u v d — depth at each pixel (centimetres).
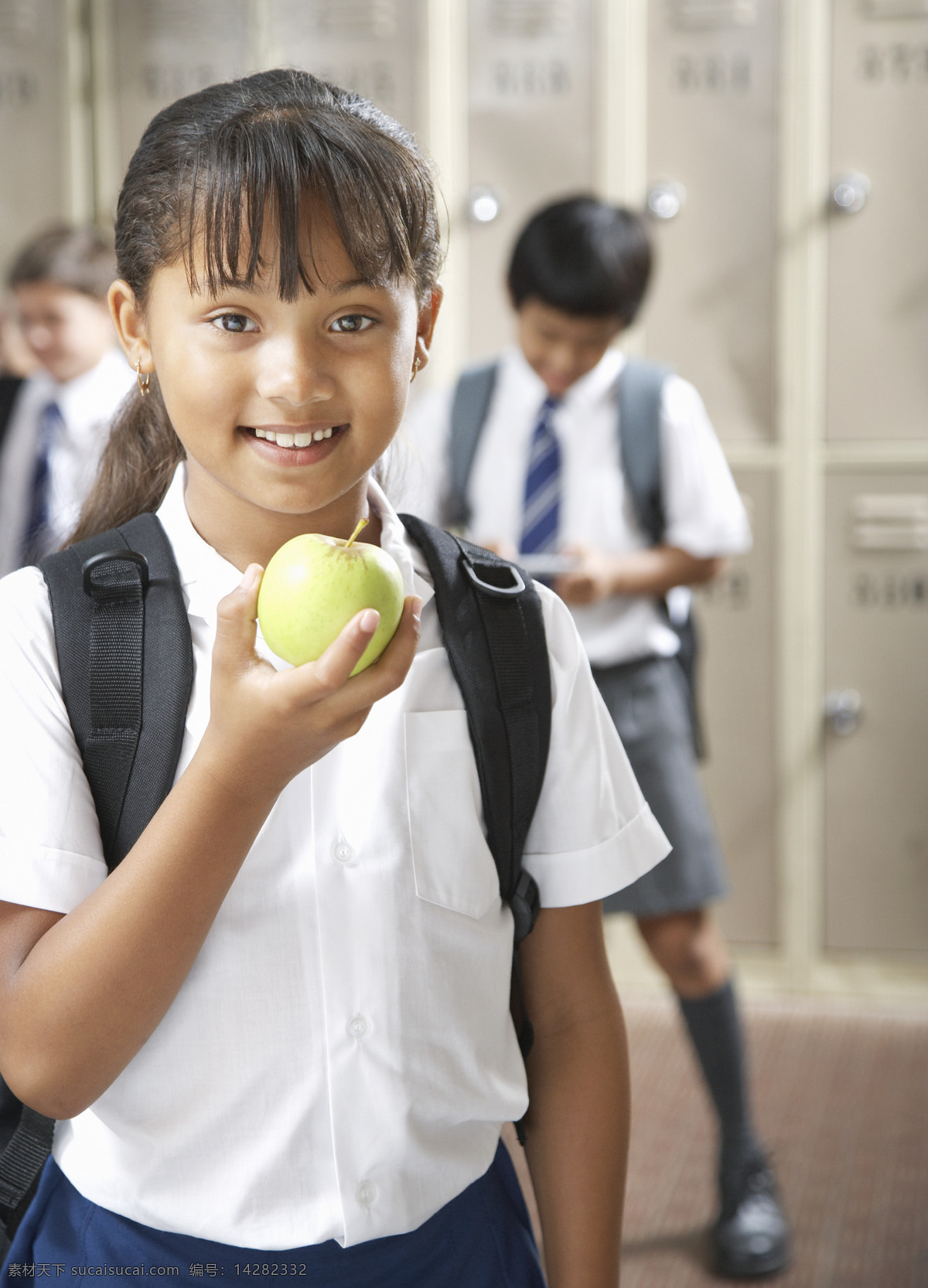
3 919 75
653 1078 265
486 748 84
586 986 91
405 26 293
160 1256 80
